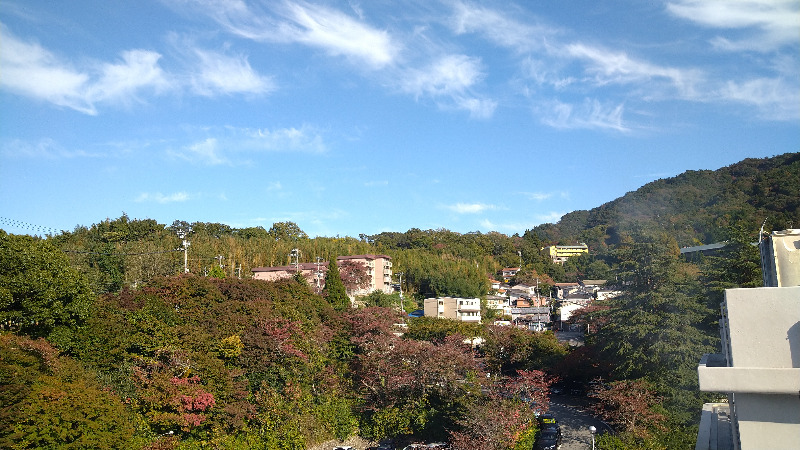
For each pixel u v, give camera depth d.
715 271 42.91
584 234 160.25
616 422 34.56
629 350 36.72
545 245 162.12
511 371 52.59
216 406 32.28
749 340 10.22
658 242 39.69
